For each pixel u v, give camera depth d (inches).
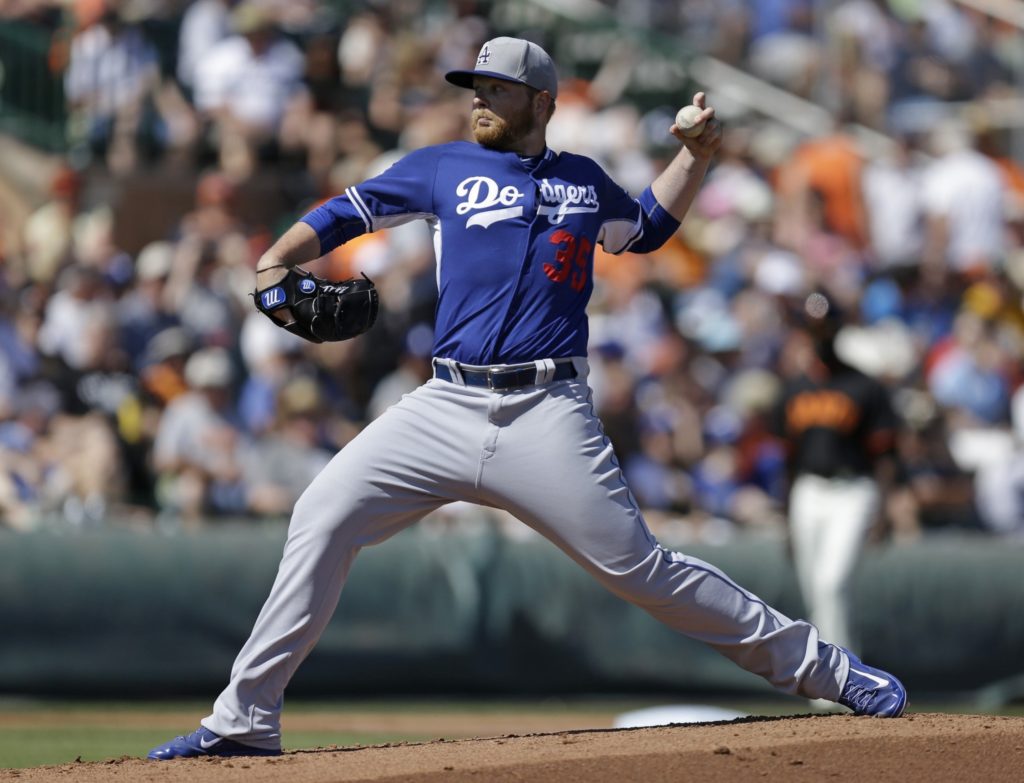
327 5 2066.9
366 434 708.0
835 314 1277.1
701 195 2060.8
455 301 695.1
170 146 1899.6
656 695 1466.5
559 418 691.4
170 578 1373.0
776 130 2246.6
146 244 1838.1
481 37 2186.3
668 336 1754.4
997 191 2007.9
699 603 714.2
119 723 1236.5
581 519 692.1
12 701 1341.0
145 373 1507.1
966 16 2251.5
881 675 743.7
